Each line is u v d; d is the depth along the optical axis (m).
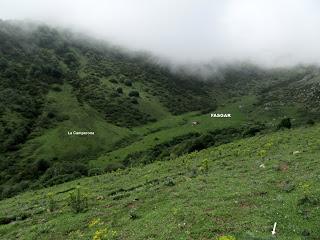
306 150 46.78
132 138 166.12
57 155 138.25
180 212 27.50
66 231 31.41
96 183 57.25
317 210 23.45
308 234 20.42
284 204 25.27
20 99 173.00
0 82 183.62
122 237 25.83
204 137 95.31
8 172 121.00
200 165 51.22
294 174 34.09
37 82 197.25
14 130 150.00
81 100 193.62
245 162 45.94
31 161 130.62
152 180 46.66
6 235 34.56
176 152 93.44
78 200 38.12
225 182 35.38
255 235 20.59
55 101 184.25
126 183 49.62
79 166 102.12
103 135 161.50
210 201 29.17
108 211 34.06
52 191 60.72
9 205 54.25
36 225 35.03
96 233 26.91
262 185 31.58
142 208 32.59
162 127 186.62
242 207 26.28
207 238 21.88
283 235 20.42
